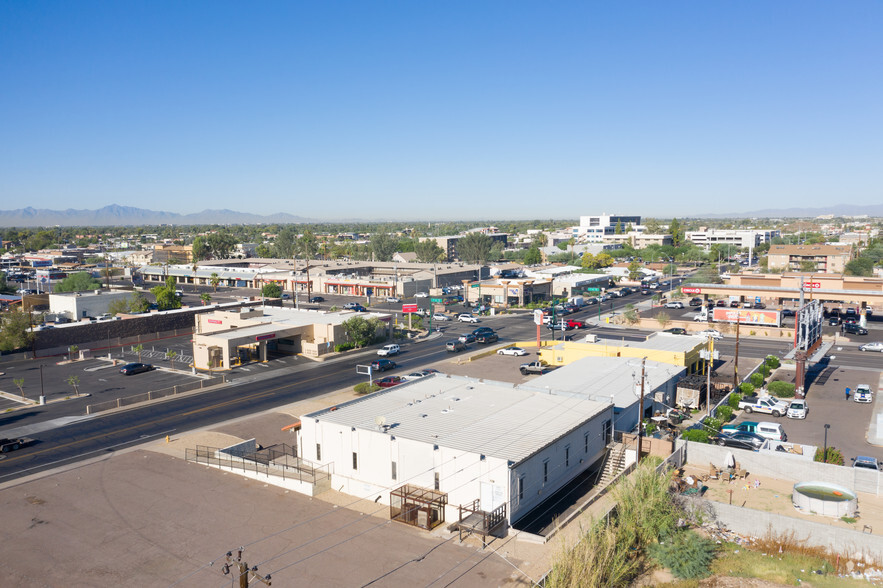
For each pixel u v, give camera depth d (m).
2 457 45.41
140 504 36.91
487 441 37.19
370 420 41.38
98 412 57.38
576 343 71.50
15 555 30.97
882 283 110.56
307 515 35.56
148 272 193.38
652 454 44.44
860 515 35.44
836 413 55.56
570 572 26.22
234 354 76.94
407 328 103.44
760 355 80.94
